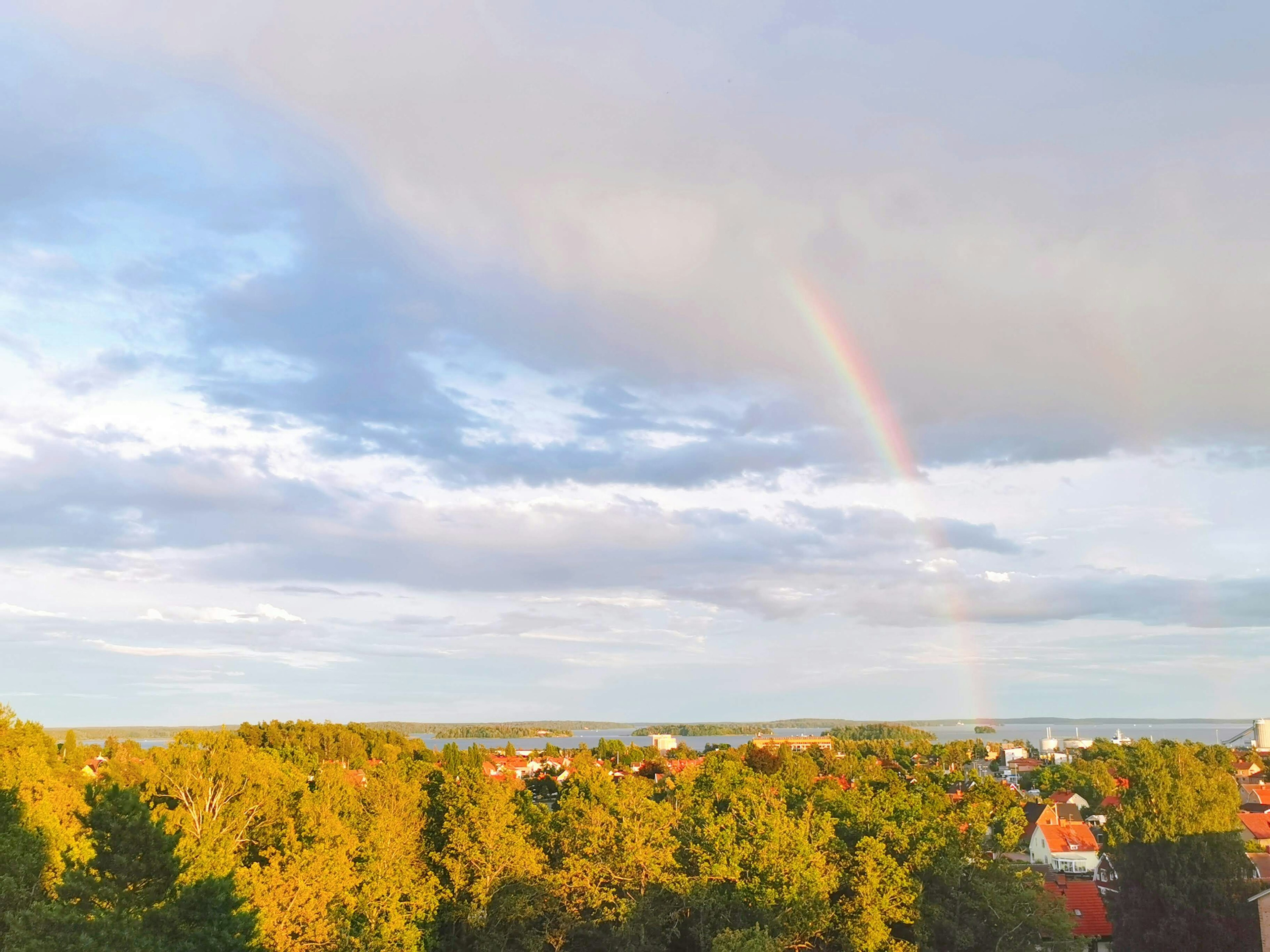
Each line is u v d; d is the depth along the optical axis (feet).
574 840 222.69
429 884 211.20
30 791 192.85
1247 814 438.40
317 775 260.01
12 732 290.76
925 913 202.18
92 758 405.18
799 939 200.64
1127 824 222.69
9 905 127.34
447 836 229.66
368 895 187.11
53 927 114.01
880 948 192.95
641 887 210.38
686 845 225.76
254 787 208.74
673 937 219.00
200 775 199.41
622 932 200.54
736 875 205.05
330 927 169.17
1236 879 213.46
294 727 597.52
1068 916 203.10
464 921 213.05
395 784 239.09
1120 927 224.33
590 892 208.85
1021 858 408.46
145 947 115.55
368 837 208.33
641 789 234.17
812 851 204.64
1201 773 225.35
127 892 127.75
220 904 133.90
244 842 203.31
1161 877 215.31
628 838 212.43
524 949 209.97
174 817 165.27
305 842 189.88
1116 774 597.93
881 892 199.31
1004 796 457.68
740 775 406.82
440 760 608.60
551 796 561.02
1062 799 519.19
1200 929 209.26
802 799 303.48
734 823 219.61
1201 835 213.87
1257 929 209.36
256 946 141.28
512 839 218.18
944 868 201.57
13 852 142.20
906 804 242.37
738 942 179.32
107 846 131.34
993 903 194.70
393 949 184.65
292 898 165.78
